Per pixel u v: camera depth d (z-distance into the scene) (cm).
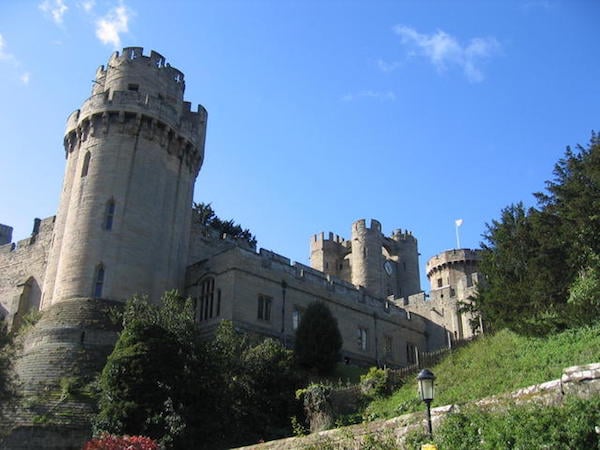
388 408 2377
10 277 5091
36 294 4803
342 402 2706
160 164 4125
